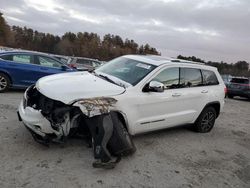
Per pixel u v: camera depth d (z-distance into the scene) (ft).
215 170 17.46
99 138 15.10
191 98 22.04
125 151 16.06
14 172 13.80
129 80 18.86
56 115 15.20
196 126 24.03
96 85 16.93
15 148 16.24
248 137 26.09
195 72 22.72
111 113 16.17
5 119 20.97
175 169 16.63
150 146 19.51
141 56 22.17
